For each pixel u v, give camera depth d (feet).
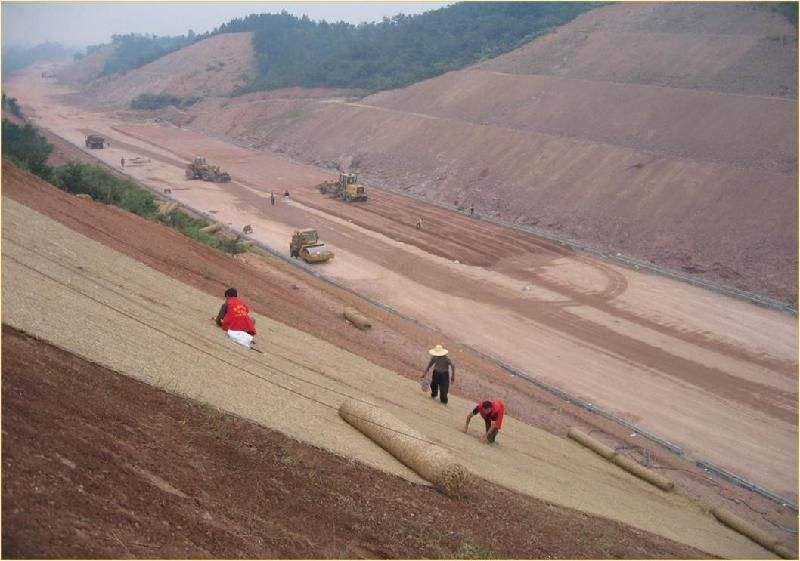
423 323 120.78
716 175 181.98
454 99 307.17
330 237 175.73
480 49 443.32
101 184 121.90
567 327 124.16
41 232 54.54
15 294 35.04
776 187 169.07
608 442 82.17
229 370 39.37
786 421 95.04
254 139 360.28
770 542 61.82
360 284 140.36
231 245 121.60
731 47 270.26
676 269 157.89
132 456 24.36
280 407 37.06
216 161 297.74
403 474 35.96
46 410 24.02
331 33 645.92
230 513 24.38
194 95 522.47
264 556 22.82
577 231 184.44
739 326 126.93
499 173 227.40
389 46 488.02
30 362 27.14
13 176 73.20
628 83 271.69
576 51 325.01
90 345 32.40
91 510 20.38
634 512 53.01
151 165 273.13
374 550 26.94
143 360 33.88
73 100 606.14
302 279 117.19
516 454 53.72
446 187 233.55
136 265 61.21
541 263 161.99
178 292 57.88
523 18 467.52
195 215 189.67
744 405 98.84
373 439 39.32
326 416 40.04
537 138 236.63
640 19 329.11
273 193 227.40
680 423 92.53
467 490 36.76
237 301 49.67
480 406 52.37
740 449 87.15
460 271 153.48
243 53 593.42
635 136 221.05
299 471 30.40
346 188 217.77
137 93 578.66
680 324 127.34
